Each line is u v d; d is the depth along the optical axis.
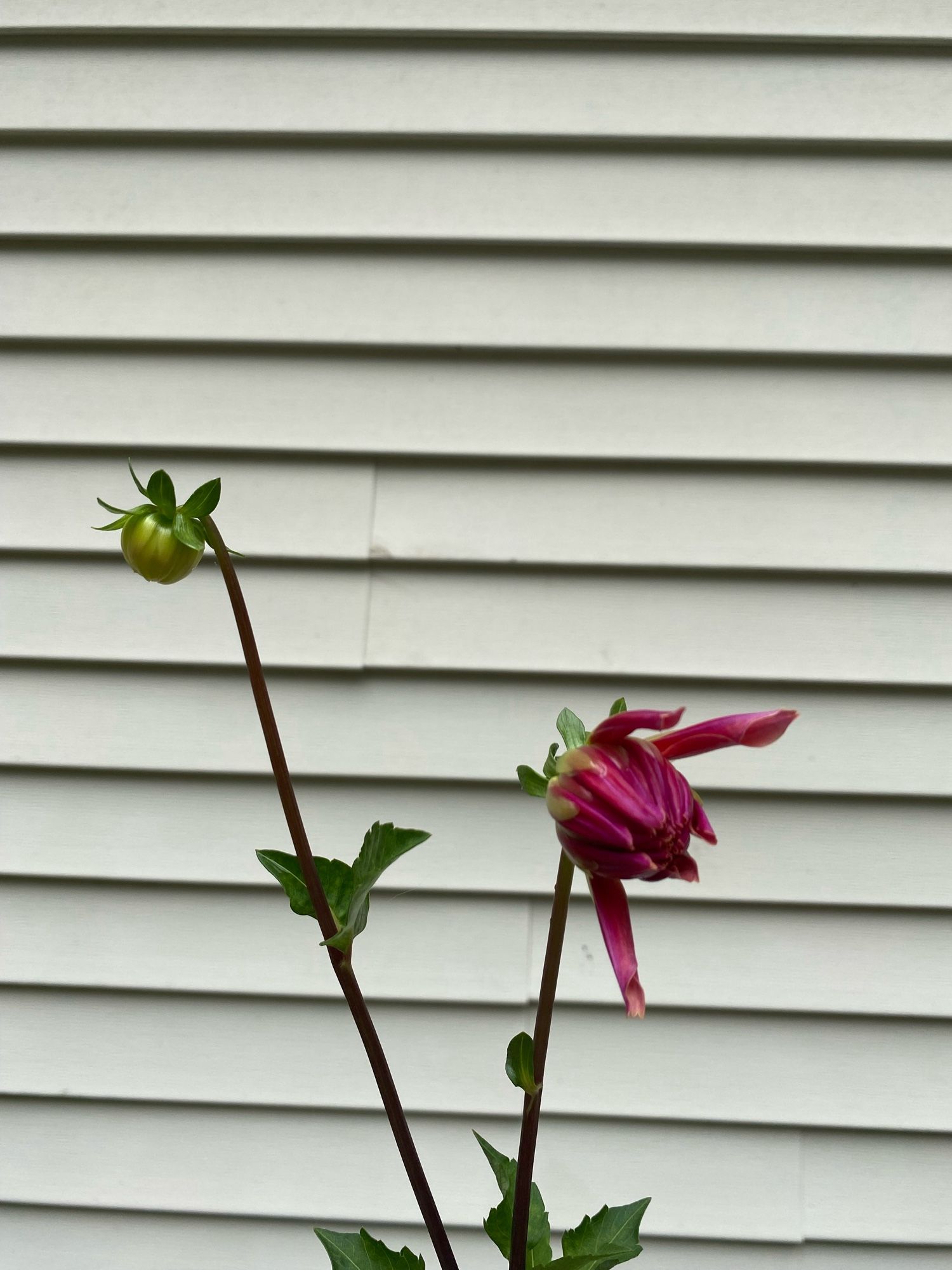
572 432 1.45
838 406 1.44
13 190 1.44
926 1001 1.44
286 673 1.46
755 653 1.45
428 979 1.46
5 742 1.46
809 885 1.45
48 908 1.46
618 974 1.01
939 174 1.43
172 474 1.46
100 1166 1.47
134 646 1.45
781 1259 1.45
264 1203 1.46
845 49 1.42
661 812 1.00
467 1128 1.46
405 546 1.45
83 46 1.44
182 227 1.44
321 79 1.43
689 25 1.41
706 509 1.45
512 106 1.43
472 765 1.45
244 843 1.46
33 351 1.46
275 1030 1.47
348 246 1.45
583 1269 1.04
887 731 1.44
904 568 1.44
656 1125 1.46
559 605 1.45
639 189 1.43
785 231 1.43
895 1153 1.45
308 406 1.45
